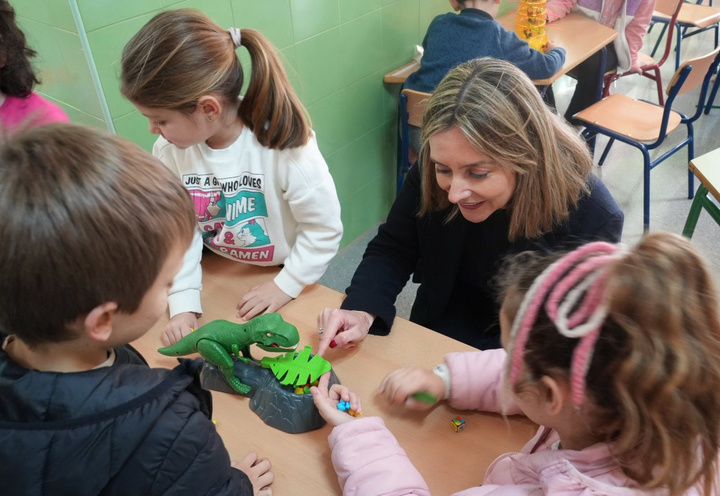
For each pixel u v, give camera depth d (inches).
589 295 19.5
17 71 48.6
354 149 92.0
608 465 21.6
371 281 44.2
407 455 30.9
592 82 100.1
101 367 21.4
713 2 156.8
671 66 147.7
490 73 35.5
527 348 20.8
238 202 44.9
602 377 19.7
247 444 32.4
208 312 42.5
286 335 32.3
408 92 84.7
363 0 79.5
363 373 36.2
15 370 20.3
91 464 20.2
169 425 21.2
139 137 61.9
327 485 30.0
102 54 55.0
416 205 46.3
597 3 100.0
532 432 31.9
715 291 19.3
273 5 67.8
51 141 19.0
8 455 19.6
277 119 41.4
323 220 44.8
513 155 34.9
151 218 19.4
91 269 18.3
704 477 21.0
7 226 17.6
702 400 19.4
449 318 50.5
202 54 37.6
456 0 82.1
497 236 42.8
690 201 103.6
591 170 40.6
